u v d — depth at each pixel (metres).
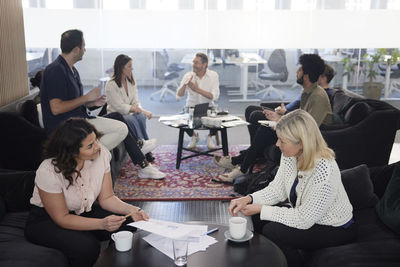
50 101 3.96
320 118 4.31
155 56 7.46
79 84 4.27
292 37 7.47
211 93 5.68
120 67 5.28
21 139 4.07
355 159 4.45
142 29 7.34
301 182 2.59
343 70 7.61
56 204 2.59
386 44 7.50
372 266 2.29
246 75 7.61
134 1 7.24
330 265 2.35
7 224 2.84
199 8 7.32
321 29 7.45
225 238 2.41
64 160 2.54
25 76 5.08
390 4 7.36
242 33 7.44
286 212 2.59
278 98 7.72
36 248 2.49
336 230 2.57
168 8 7.30
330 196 2.49
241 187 4.18
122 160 4.94
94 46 7.34
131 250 2.29
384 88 7.69
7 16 4.61
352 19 7.41
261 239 2.40
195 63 5.65
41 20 7.18
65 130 2.54
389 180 3.09
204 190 4.46
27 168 4.13
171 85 7.61
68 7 7.18
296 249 2.62
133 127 5.16
